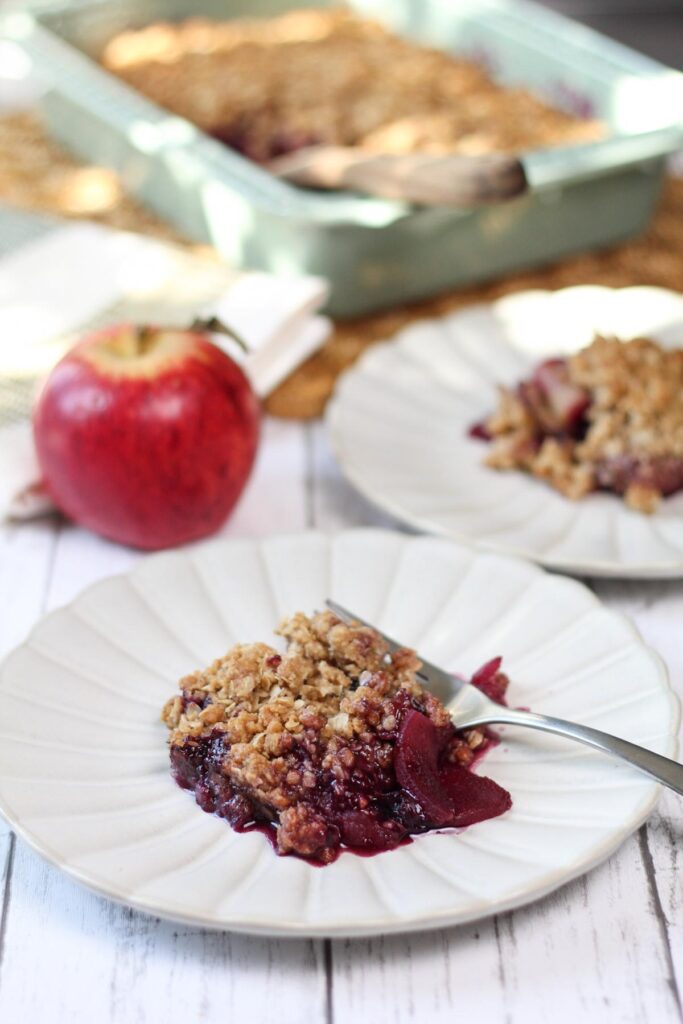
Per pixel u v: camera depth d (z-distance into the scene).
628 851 0.62
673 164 1.09
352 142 1.03
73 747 0.63
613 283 0.94
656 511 0.76
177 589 0.70
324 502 0.79
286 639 0.66
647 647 0.66
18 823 0.60
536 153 0.92
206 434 0.72
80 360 0.73
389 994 0.58
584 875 0.61
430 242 0.90
